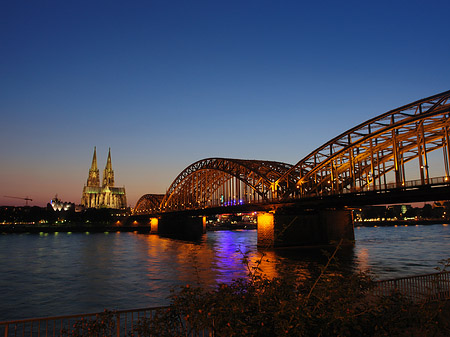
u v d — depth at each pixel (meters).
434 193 61.59
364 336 10.77
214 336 11.67
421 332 11.88
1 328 30.48
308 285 12.27
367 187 75.19
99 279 53.19
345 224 103.12
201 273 56.31
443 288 20.14
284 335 9.56
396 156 70.12
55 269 64.06
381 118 73.38
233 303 10.76
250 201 113.94
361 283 12.52
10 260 77.88
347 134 81.69
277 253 82.25
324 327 10.22
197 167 164.38
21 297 42.03
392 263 64.38
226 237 169.50
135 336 17.73
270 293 11.09
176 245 118.19
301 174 102.00
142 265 68.00
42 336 28.14
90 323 13.00
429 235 164.75
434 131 68.44
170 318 12.36
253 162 126.69
